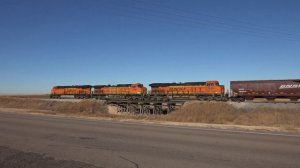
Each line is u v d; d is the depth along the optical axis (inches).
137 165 385.7
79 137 616.1
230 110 1492.4
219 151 470.3
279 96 2245.3
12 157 415.8
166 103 2417.6
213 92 2556.6
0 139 588.4
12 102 2999.5
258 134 669.3
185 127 824.9
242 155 441.1
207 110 1519.4
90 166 370.6
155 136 632.4
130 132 698.2
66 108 2082.9
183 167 375.2
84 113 1688.0
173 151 471.8
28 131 713.6
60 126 829.8
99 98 3127.5
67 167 365.1
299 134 674.8
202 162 400.2
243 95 2348.7
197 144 533.3
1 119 1062.4
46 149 486.0
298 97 2183.8
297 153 454.6
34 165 374.0
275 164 388.2
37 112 1617.9
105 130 736.3
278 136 636.1
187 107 1635.1
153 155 442.9
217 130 748.6
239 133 687.1
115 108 2422.5
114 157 430.3
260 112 1357.0
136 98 2891.2
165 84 2856.8
